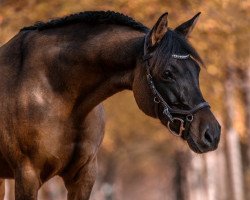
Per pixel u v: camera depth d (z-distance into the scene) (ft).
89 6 79.51
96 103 38.45
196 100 34.94
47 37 39.11
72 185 39.99
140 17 80.43
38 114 37.76
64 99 38.32
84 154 38.99
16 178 38.34
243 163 162.91
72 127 38.45
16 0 81.46
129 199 333.21
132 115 119.96
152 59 35.68
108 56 37.50
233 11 87.40
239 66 98.68
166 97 35.35
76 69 38.14
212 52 88.48
